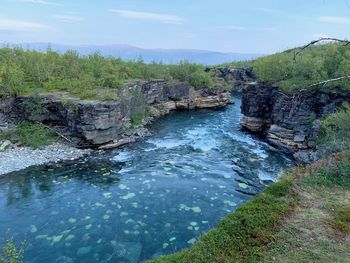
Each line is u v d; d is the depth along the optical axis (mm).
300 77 28250
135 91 33031
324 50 33844
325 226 7191
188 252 6320
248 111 32844
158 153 24391
